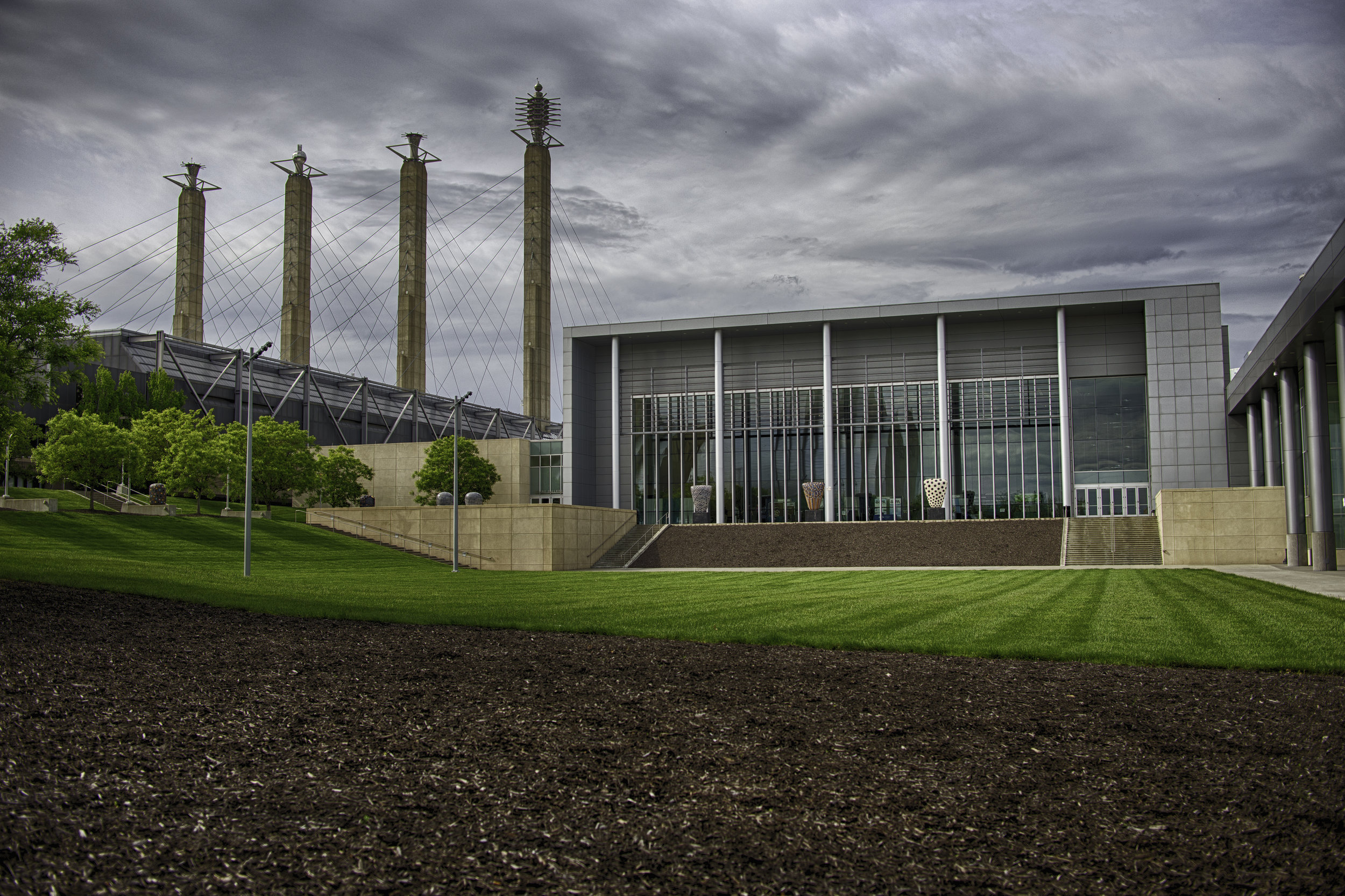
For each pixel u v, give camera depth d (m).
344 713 10.94
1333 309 35.38
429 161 140.38
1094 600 25.58
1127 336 71.38
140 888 5.94
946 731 10.01
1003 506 72.75
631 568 56.22
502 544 55.12
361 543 57.22
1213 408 67.75
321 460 77.94
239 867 6.27
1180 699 11.64
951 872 6.16
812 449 77.62
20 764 8.66
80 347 30.48
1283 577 35.66
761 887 5.94
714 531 63.38
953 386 74.62
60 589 22.39
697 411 80.44
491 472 77.19
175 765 8.69
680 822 7.12
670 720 10.62
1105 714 10.80
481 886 5.97
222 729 10.11
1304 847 6.57
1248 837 6.76
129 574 26.75
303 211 134.38
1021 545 55.12
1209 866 6.25
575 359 80.62
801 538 59.66
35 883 6.00
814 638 17.30
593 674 13.58
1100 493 70.81
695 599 26.86
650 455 81.12
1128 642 16.61
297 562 48.66
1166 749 9.23
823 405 76.62
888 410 75.94
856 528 60.66
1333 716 10.59
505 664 14.56
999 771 8.48
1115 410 71.19
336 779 8.25
